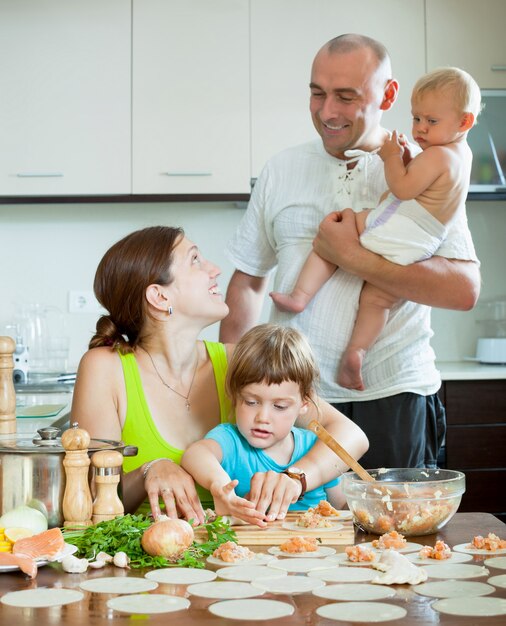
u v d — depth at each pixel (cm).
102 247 407
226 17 369
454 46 372
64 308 407
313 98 229
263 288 267
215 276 171
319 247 230
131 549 117
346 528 130
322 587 104
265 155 371
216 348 179
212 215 407
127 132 371
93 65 370
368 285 230
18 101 371
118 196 373
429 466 244
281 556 118
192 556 117
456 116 230
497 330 408
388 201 225
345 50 221
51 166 371
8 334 395
